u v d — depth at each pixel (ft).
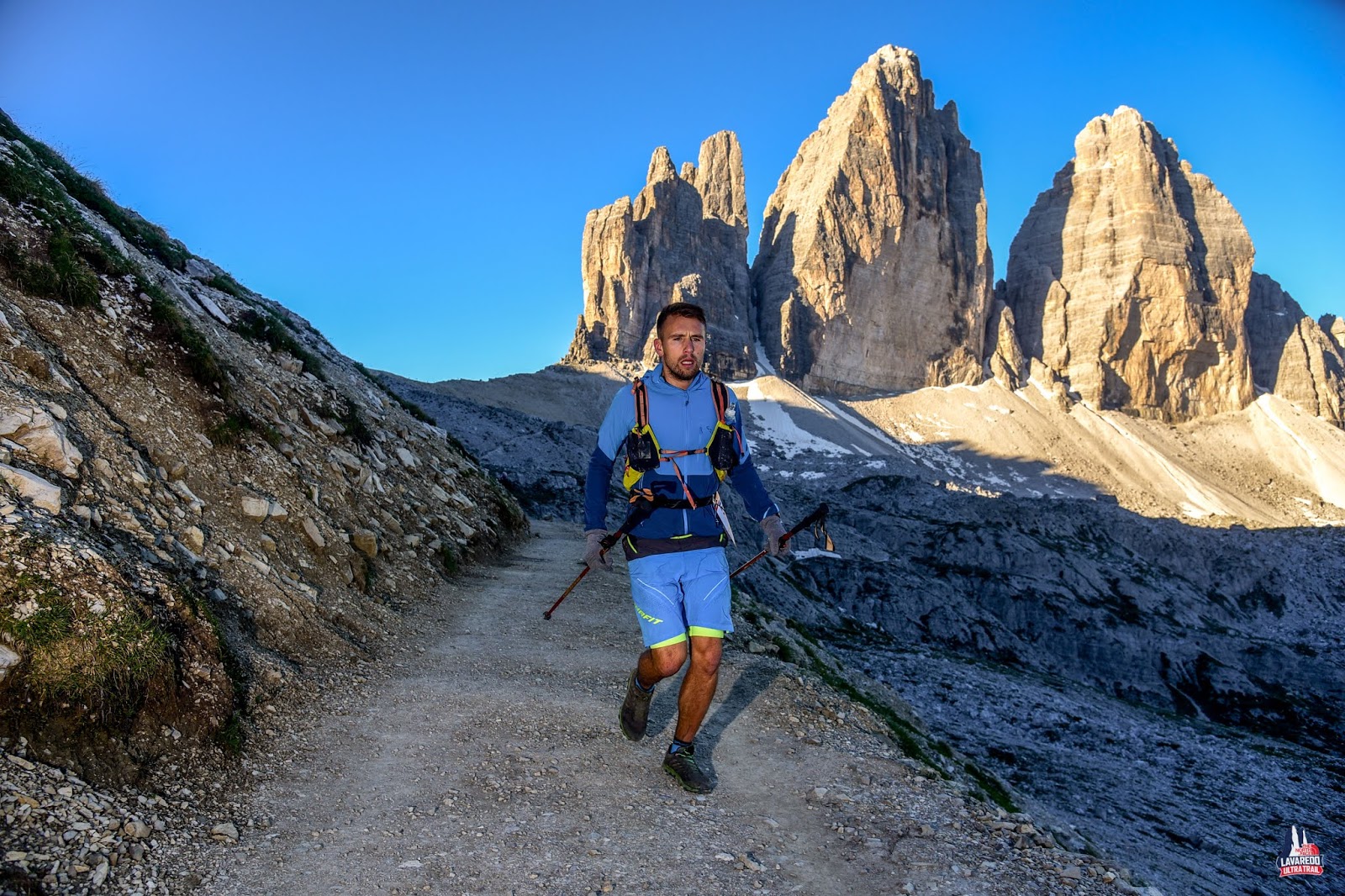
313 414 36.63
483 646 24.86
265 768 13.44
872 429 613.11
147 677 12.67
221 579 18.78
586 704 19.35
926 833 13.30
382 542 30.83
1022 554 221.05
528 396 555.69
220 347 33.12
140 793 11.39
